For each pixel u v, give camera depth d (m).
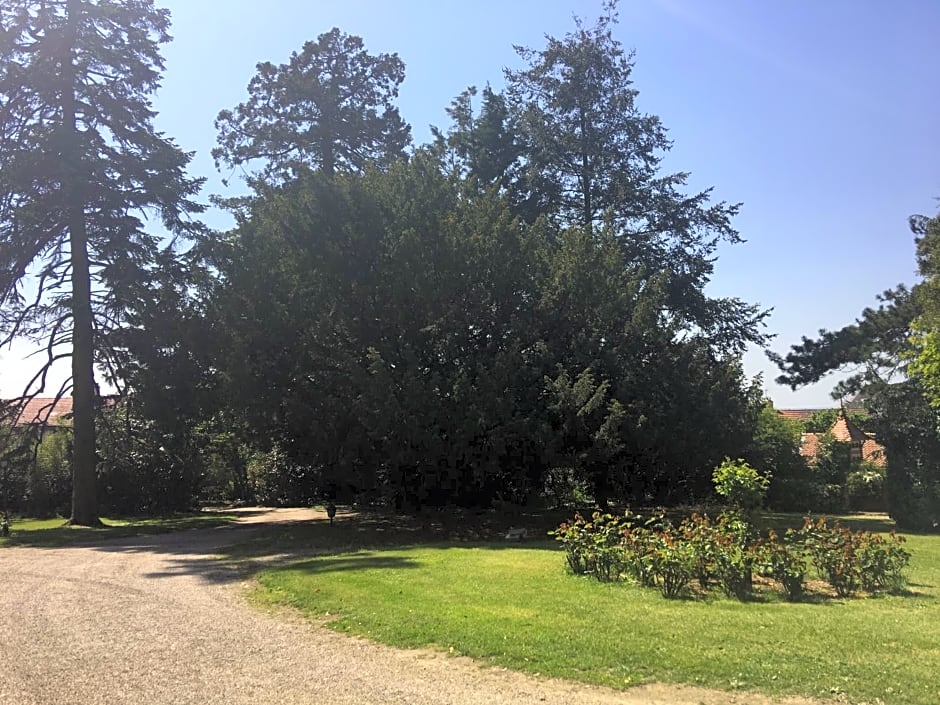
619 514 20.09
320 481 20.77
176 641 7.16
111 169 22.89
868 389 24.86
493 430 17.17
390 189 21.08
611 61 29.78
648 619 7.61
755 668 5.83
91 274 23.75
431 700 5.32
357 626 7.59
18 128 22.80
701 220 29.11
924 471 21.19
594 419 17.67
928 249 25.33
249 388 18.75
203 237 23.55
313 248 19.98
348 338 19.42
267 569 12.03
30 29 22.86
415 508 20.92
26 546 18.03
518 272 20.11
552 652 6.35
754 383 20.41
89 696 5.47
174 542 17.81
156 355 22.39
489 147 31.62
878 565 9.66
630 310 20.55
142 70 24.11
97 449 25.55
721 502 21.02
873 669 5.80
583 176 29.61
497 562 12.26
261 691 5.55
